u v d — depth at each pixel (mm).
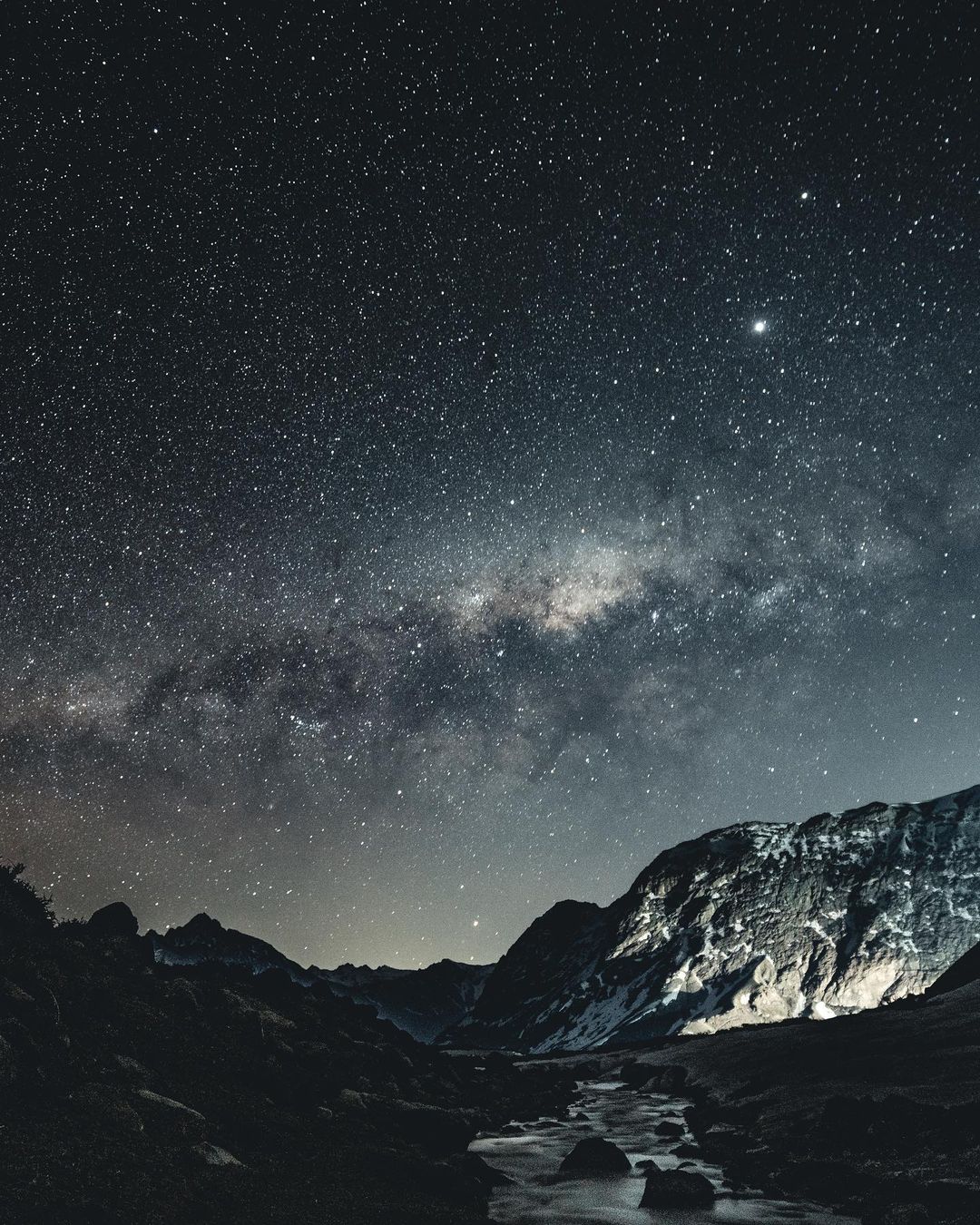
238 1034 23875
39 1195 12156
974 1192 19719
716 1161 26906
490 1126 31719
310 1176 17078
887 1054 35062
